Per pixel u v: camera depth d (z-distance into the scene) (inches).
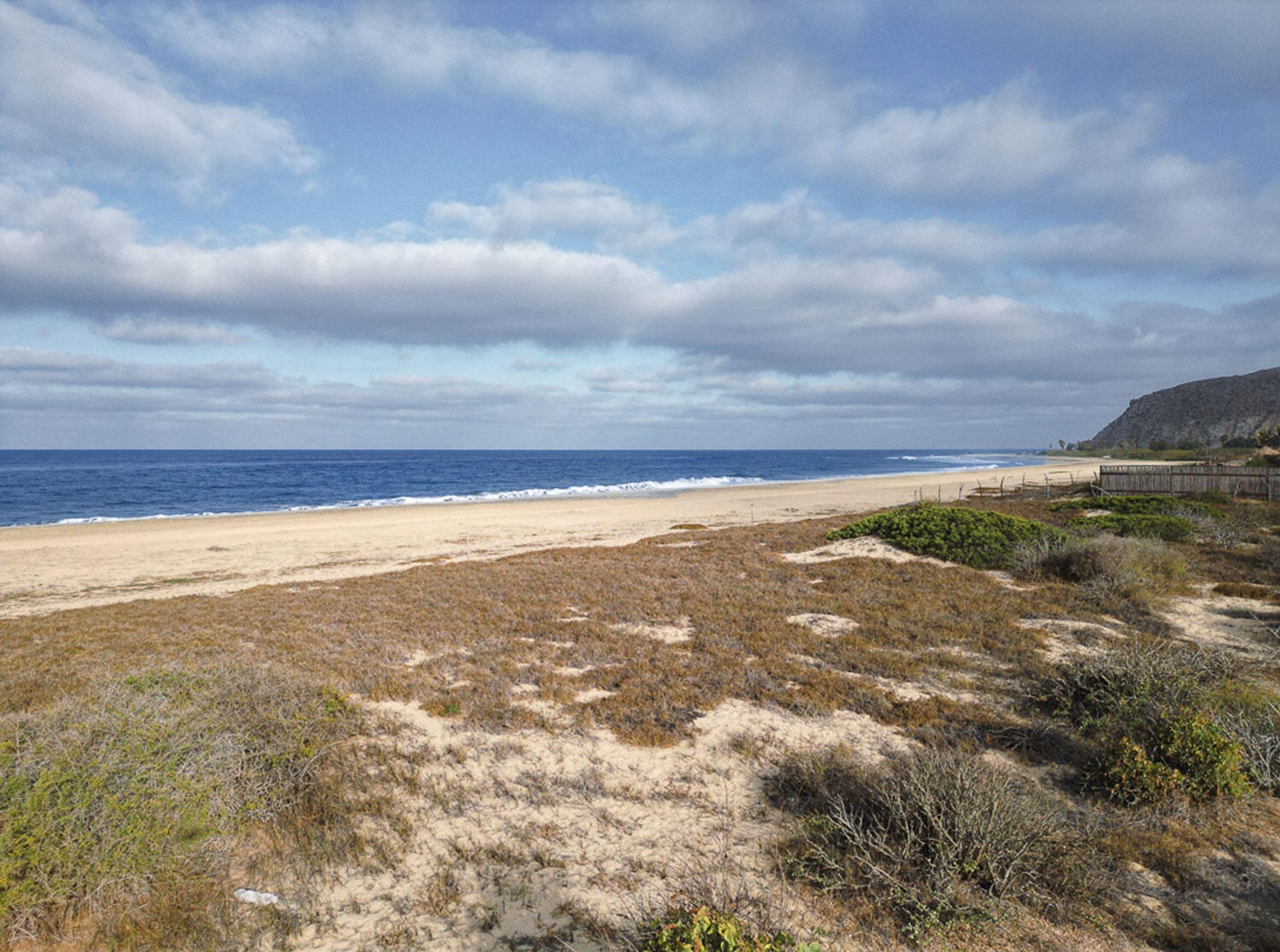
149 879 198.8
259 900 203.0
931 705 343.3
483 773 285.9
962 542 693.3
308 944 185.5
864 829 227.0
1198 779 247.1
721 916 164.2
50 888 181.2
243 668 329.4
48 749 215.8
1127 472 1280.8
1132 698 305.6
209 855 213.6
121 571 881.5
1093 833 226.7
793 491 2194.9
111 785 208.4
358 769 282.4
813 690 364.8
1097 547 586.6
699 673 398.3
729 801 260.4
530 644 466.0
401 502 2182.6
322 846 230.8
